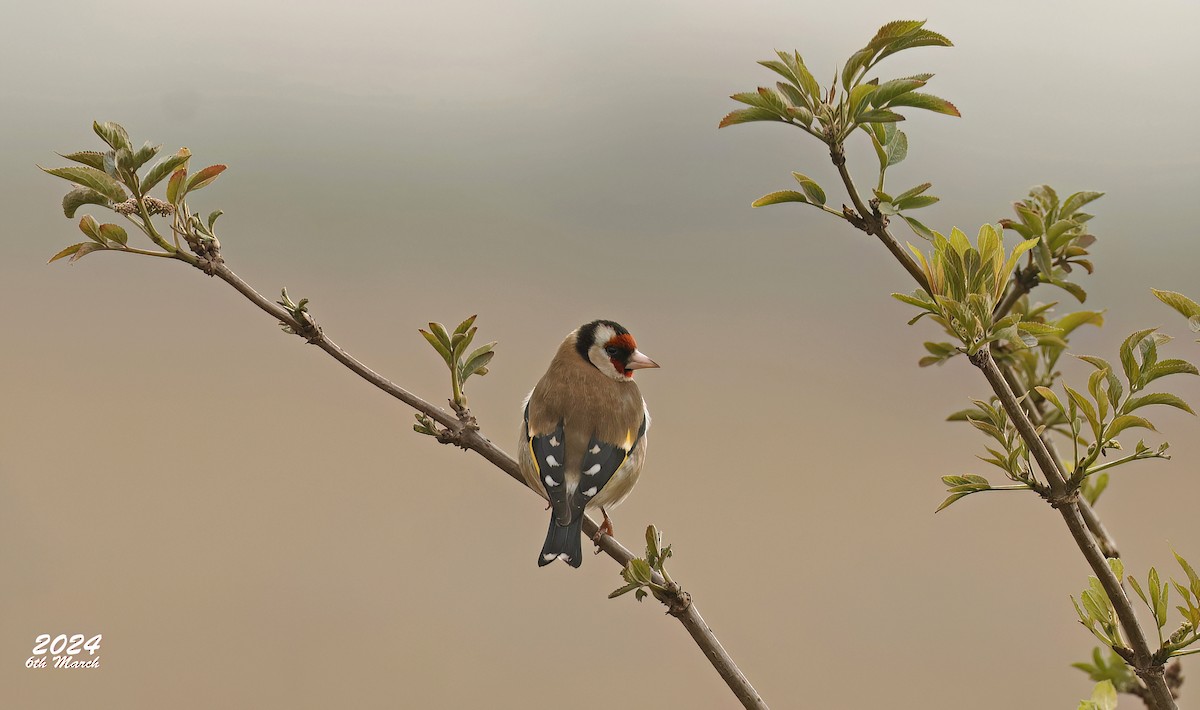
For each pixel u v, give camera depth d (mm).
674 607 6508
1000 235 6039
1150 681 5555
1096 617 5750
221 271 7418
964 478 5879
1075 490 5691
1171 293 5559
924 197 6270
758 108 6344
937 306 5969
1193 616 5465
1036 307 7762
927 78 6164
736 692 6434
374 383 7926
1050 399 5809
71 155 7121
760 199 6387
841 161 6312
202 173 7379
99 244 7188
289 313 7652
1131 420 5555
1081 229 7414
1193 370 5504
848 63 6309
